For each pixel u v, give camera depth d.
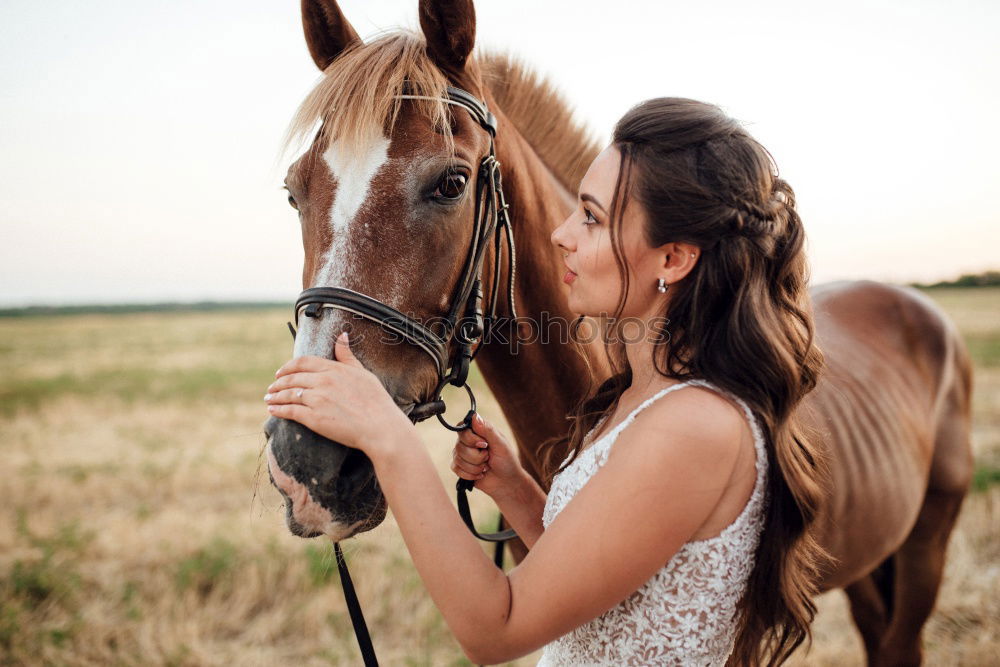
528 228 1.80
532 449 1.97
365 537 4.26
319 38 1.66
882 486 2.30
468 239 1.49
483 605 0.93
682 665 1.02
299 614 3.57
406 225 1.37
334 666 3.21
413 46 1.50
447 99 1.47
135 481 6.10
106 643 3.36
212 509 5.36
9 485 5.98
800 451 1.09
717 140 1.03
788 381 1.03
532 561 0.95
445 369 1.47
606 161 1.08
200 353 24.25
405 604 3.66
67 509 5.39
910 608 2.70
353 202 1.35
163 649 3.28
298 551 4.14
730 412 0.98
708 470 0.94
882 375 2.51
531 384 1.87
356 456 1.25
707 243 1.02
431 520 0.95
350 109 1.38
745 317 1.02
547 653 1.25
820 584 2.30
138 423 9.51
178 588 3.81
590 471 1.07
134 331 41.25
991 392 10.87
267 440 1.25
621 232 1.05
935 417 2.71
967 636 3.31
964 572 3.90
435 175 1.39
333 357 1.26
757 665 1.15
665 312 1.08
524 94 2.12
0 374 16.97
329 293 1.30
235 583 3.83
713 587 1.01
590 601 0.92
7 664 3.17
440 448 6.99
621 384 1.30
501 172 1.70
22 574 3.85
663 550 0.94
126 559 4.24
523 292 1.83
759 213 1.04
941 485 2.72
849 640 3.48
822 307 2.67
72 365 19.80
